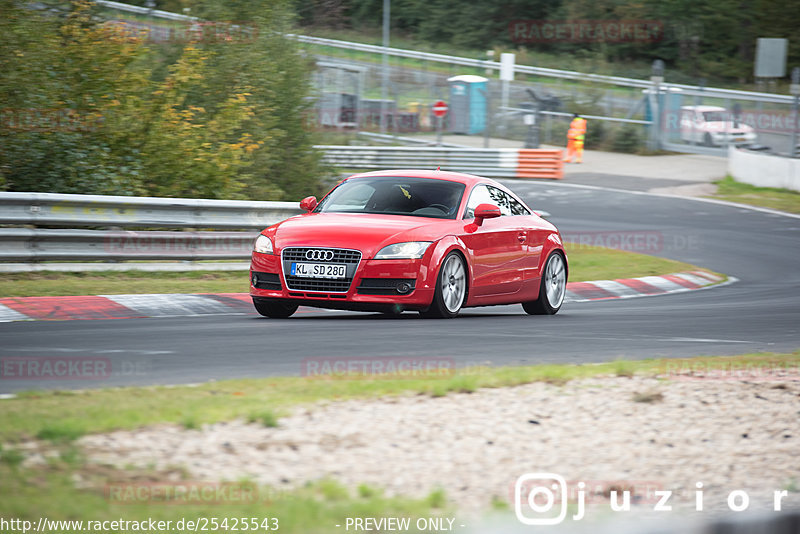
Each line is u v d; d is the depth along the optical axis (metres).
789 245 77.44
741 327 38.06
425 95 158.12
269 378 22.75
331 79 140.88
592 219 88.75
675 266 63.62
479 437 17.91
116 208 47.06
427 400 20.70
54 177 58.19
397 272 35.12
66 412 18.23
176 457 15.66
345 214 38.34
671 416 20.27
